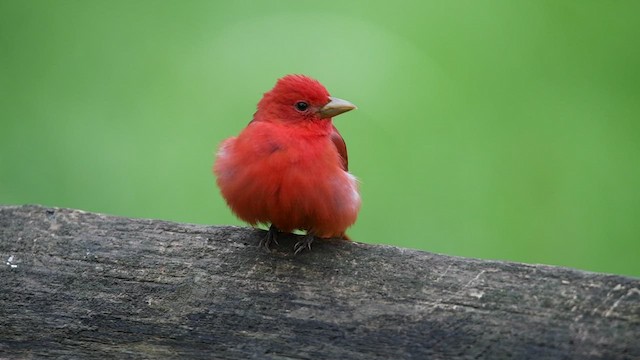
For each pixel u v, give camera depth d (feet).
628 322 21.76
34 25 39.50
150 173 37.32
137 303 23.77
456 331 22.41
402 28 40.40
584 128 38.70
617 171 37.93
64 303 23.88
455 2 40.91
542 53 40.22
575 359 21.75
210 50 39.65
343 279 23.45
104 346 23.63
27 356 23.75
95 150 37.47
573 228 37.19
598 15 40.70
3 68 38.75
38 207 24.99
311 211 27.17
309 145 27.32
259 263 23.97
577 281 22.29
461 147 38.40
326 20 40.32
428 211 37.35
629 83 39.58
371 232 37.14
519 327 22.16
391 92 39.06
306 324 23.13
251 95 38.88
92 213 24.90
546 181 37.91
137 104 38.60
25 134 37.63
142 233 24.54
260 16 40.32
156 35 39.93
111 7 40.29
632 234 37.01
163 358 23.39
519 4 41.01
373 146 38.32
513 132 38.78
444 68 39.91
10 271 24.20
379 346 22.66
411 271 23.22
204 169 37.63
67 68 39.06
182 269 24.02
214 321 23.48
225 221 37.04
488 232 37.06
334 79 39.22
